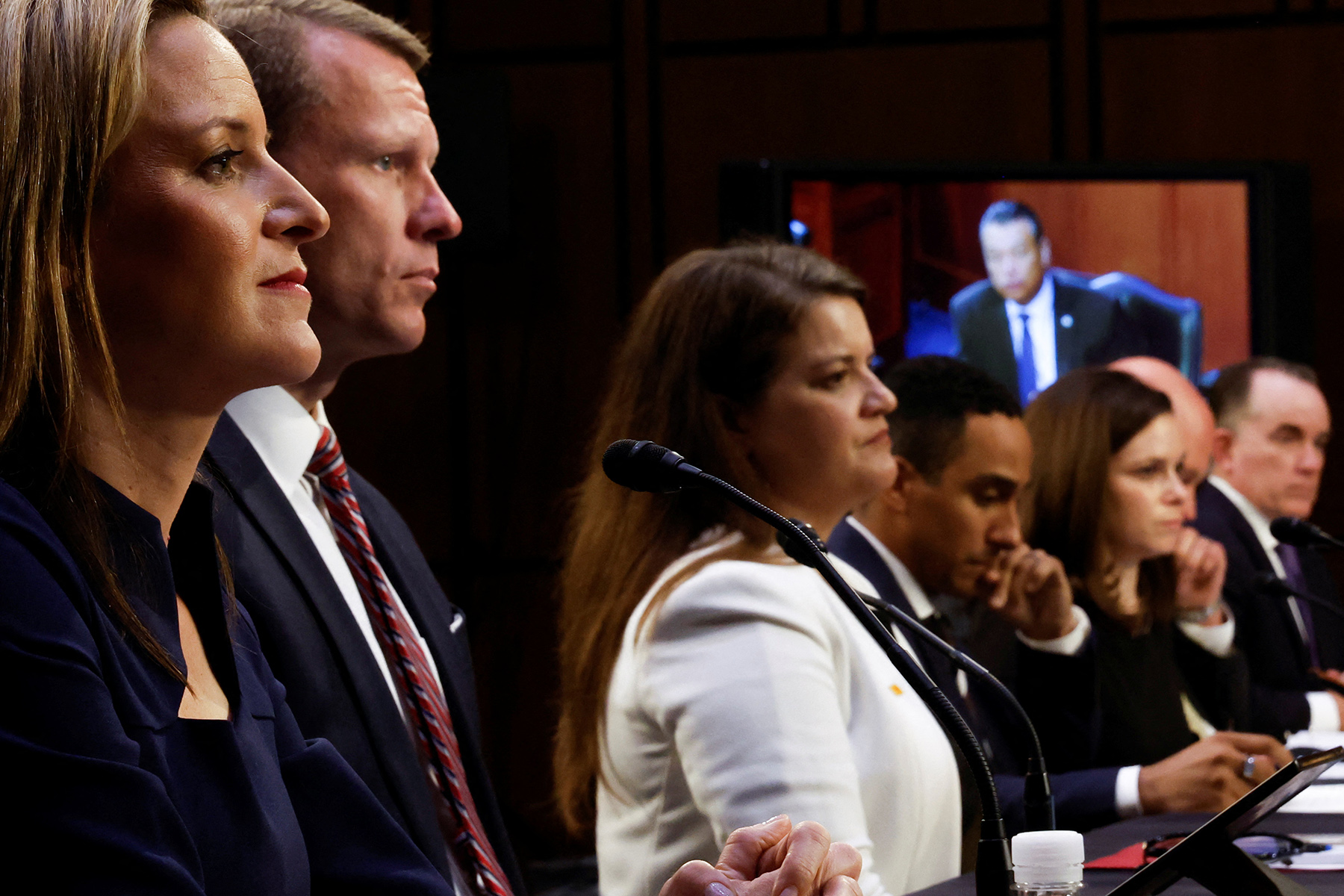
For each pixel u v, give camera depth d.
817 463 2.02
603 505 2.06
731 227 4.20
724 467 2.02
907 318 4.24
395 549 1.90
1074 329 4.30
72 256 0.96
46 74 0.95
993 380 3.63
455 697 1.82
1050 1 5.31
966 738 1.20
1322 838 1.90
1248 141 5.24
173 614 1.03
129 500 1.00
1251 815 1.32
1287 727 3.86
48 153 0.94
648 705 1.79
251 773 1.05
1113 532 3.91
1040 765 1.51
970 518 3.57
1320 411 4.27
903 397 3.60
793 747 1.67
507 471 5.48
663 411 2.06
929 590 3.54
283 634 1.52
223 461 1.61
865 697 1.87
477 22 5.53
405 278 1.83
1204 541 3.96
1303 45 5.21
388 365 5.49
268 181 1.07
